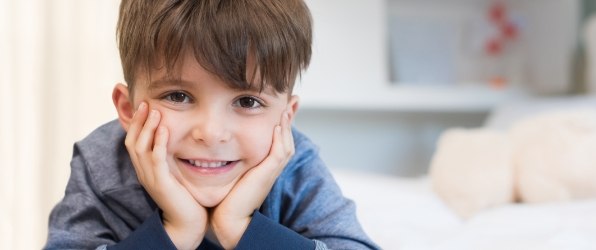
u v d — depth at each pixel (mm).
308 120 2209
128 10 620
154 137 598
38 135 1028
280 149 632
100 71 1049
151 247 603
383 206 1183
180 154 596
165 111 587
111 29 1054
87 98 1047
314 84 1870
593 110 1515
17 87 1022
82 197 686
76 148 748
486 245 868
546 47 2389
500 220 1047
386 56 2184
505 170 1305
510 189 1308
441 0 2398
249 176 628
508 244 853
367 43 1958
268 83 581
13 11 1021
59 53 1038
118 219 693
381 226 1020
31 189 1025
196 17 560
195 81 559
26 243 1021
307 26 640
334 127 2254
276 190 710
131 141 610
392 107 2129
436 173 1415
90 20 1048
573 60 2299
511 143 1367
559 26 2324
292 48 605
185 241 620
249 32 564
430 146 2430
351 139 2285
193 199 619
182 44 553
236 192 627
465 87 2184
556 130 1312
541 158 1289
